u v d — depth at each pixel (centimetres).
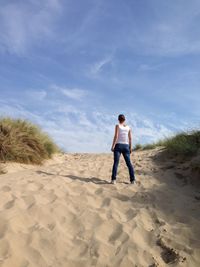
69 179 762
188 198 654
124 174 845
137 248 467
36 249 454
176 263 436
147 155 1089
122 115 773
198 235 505
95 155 1419
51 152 1171
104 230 514
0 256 432
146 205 612
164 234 505
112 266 432
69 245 472
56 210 566
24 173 852
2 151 983
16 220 516
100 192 681
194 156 879
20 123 1117
